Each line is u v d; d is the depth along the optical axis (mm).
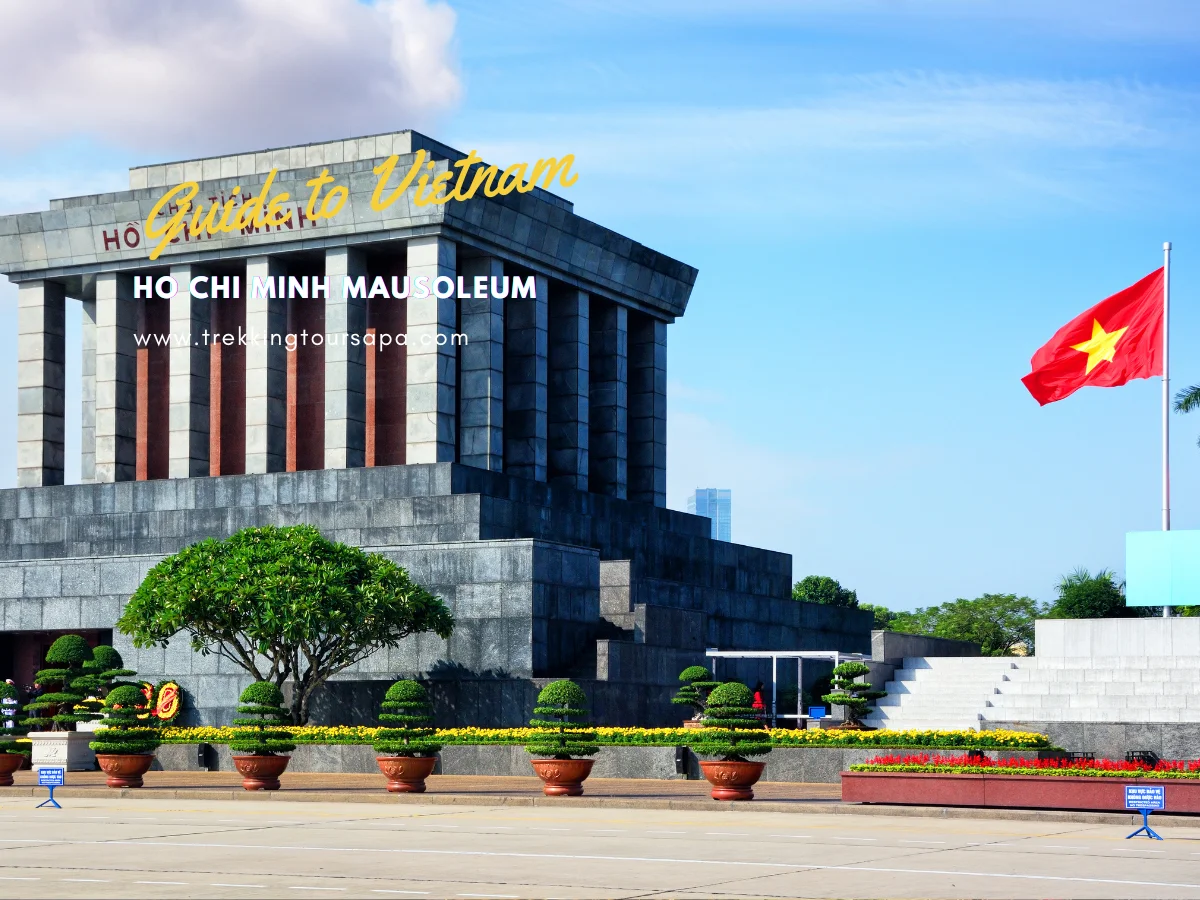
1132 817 32188
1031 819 33000
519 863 23766
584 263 71250
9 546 67312
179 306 67750
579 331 71562
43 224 69250
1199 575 51438
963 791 34531
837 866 23453
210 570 50906
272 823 31484
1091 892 20516
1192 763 34312
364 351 66312
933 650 61219
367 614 50406
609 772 46062
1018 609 115312
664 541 69250
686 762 45281
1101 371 53188
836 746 44125
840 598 140500
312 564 50812
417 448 63094
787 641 72562
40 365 69750
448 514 59031
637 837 28250
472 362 66000
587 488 71500
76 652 50875
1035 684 52969
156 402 70375
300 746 49469
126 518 65188
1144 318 52594
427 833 29062
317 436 67688
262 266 66562
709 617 66688
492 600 54250
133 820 32219
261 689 41969
